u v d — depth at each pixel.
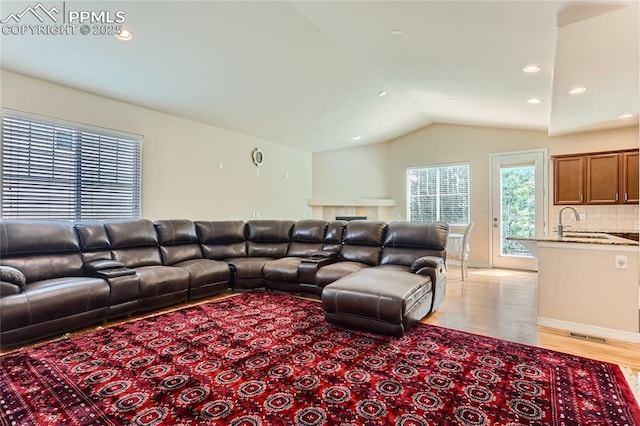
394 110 6.24
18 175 3.63
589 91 3.35
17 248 3.12
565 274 3.08
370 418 1.71
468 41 2.98
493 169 6.63
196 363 2.34
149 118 4.81
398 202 7.87
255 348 2.60
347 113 6.06
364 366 2.30
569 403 1.85
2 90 3.50
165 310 3.65
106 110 4.33
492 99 4.68
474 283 5.12
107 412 1.76
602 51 2.44
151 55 3.58
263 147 6.66
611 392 1.97
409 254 4.11
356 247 4.52
